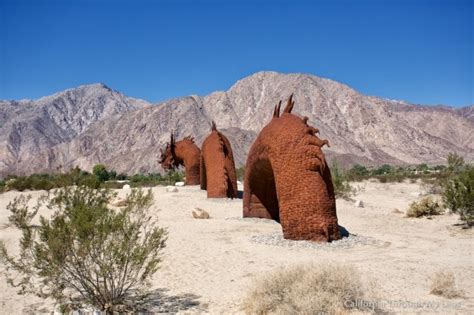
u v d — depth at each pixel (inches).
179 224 578.9
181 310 264.7
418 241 484.1
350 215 701.3
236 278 326.3
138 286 304.2
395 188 1282.0
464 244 465.7
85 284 267.9
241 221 595.8
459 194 597.6
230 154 874.8
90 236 255.9
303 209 449.7
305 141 465.1
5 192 1149.1
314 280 256.2
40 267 261.3
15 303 280.7
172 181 1567.4
